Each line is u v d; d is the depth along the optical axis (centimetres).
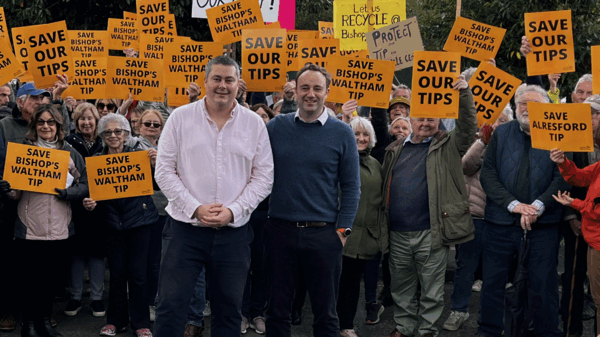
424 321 461
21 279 471
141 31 659
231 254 365
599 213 410
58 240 474
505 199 449
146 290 494
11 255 494
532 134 427
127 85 566
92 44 699
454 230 453
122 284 493
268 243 397
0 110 609
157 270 512
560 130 418
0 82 512
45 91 535
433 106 453
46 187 459
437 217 455
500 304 471
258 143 372
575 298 457
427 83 452
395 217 469
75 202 515
